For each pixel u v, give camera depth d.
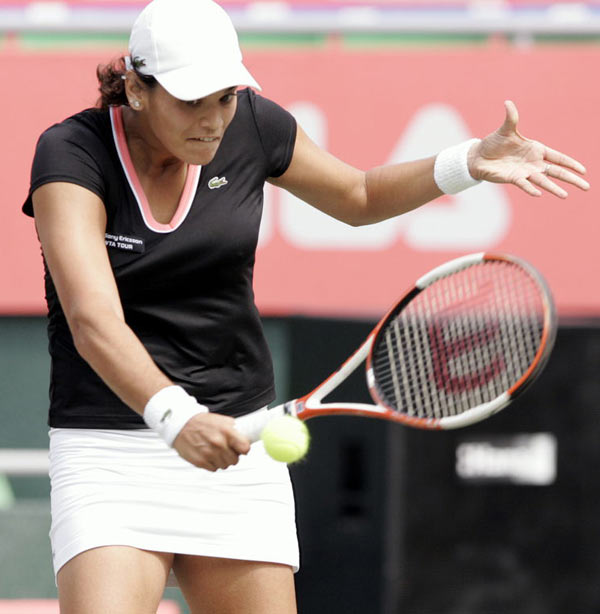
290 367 19.39
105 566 10.79
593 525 19.23
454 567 19.31
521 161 11.87
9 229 20.50
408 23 21.30
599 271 20.25
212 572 11.48
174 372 11.34
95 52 20.66
